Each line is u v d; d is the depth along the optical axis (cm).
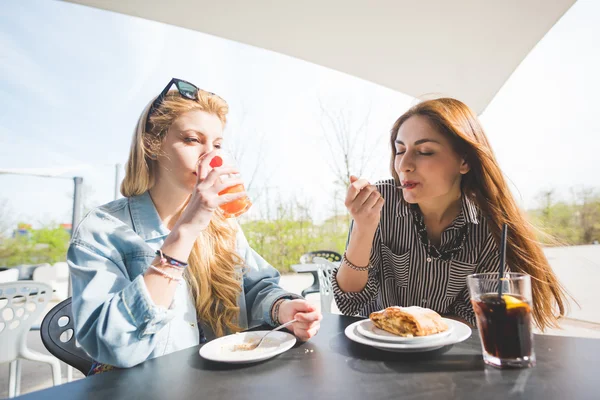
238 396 65
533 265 138
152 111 120
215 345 95
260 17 236
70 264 99
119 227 113
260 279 146
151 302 83
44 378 296
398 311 95
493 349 76
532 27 241
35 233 769
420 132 134
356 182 130
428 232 166
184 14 229
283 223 851
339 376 74
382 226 166
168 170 116
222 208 112
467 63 283
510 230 137
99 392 69
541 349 85
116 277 97
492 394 62
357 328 100
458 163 137
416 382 69
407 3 225
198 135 114
